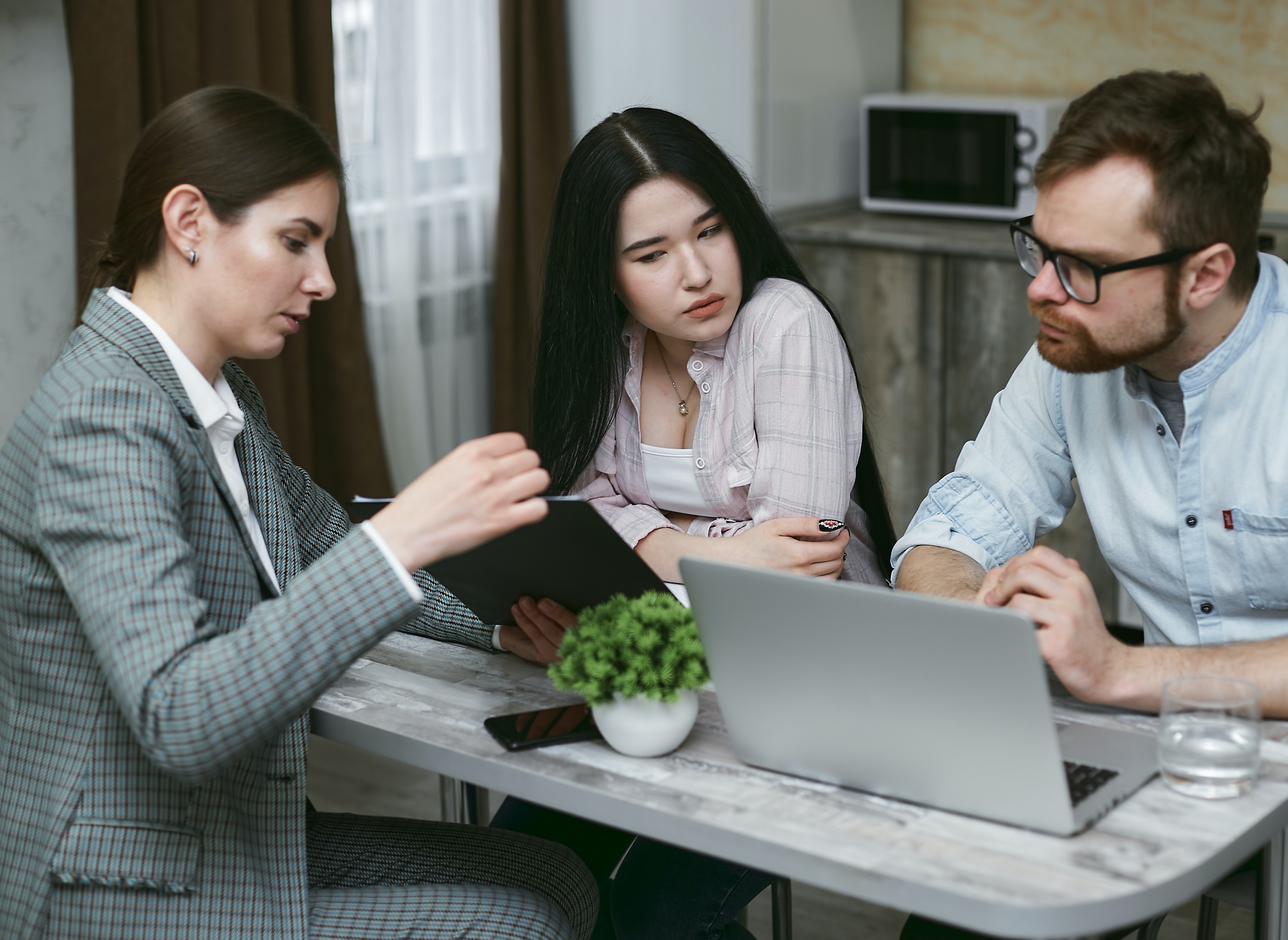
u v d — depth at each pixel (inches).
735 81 139.3
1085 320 50.9
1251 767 43.4
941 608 40.1
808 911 90.4
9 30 103.1
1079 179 49.5
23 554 48.6
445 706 52.8
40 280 108.6
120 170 104.0
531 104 137.8
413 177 134.0
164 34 107.0
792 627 43.3
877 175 149.3
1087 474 62.1
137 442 46.5
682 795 44.6
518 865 58.1
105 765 48.3
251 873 49.7
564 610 56.0
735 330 70.2
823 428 68.5
